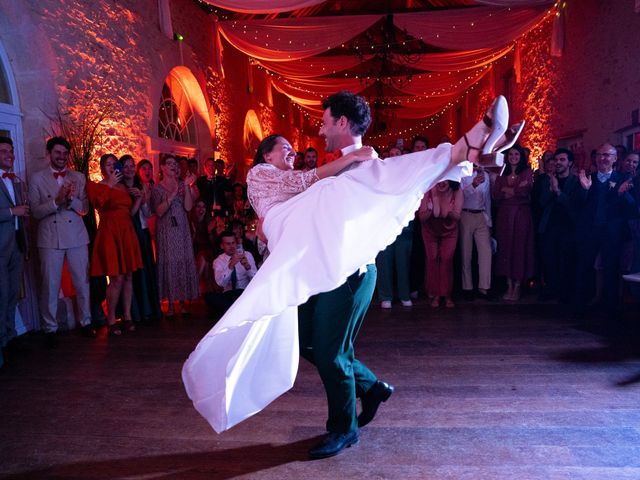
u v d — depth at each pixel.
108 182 4.36
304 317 2.14
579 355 3.39
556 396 2.73
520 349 3.55
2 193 3.57
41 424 2.57
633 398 2.68
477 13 7.96
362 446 2.25
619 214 4.41
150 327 4.56
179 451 2.26
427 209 4.84
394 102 12.88
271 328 1.92
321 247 1.78
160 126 6.96
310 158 6.38
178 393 2.96
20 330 4.36
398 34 9.90
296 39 8.34
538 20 7.64
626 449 2.16
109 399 2.89
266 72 12.12
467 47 8.20
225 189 6.29
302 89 12.53
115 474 2.08
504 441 2.26
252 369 1.92
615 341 3.68
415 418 2.52
